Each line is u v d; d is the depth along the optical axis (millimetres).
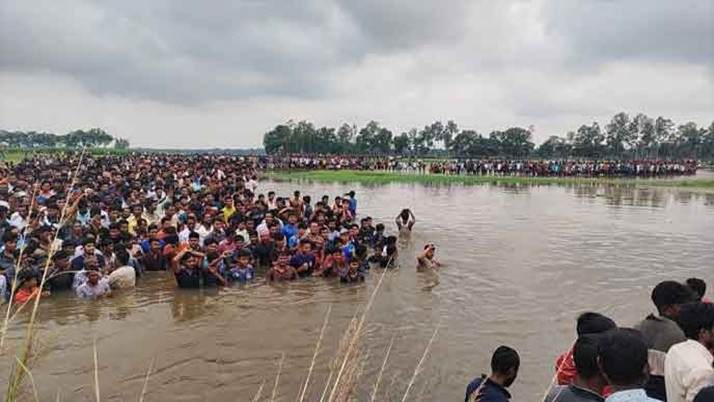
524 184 46406
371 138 114562
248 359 7855
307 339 8656
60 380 6965
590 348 3686
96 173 26969
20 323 8648
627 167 57594
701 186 45500
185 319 9609
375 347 8328
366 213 24641
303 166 58844
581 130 112750
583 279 12820
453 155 114125
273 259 13664
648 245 17344
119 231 12719
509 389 7078
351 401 2438
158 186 22000
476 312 10219
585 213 25766
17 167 30062
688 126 114062
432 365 7738
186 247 12125
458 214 24750
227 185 24797
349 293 11430
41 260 10195
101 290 10938
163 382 7105
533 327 9445
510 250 16328
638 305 10820
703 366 3486
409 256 15406
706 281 12695
